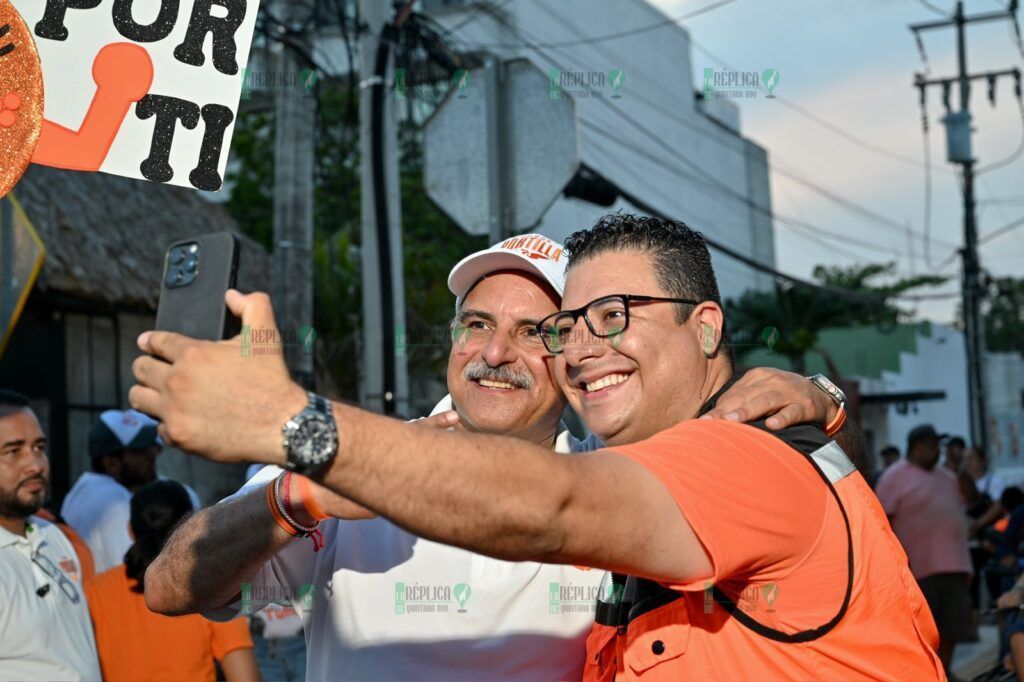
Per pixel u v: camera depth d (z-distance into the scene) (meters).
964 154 22.81
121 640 3.99
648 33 22.95
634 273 2.04
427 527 1.43
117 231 11.15
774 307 25.27
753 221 28.58
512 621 2.52
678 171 22.91
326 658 2.58
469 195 7.00
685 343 2.05
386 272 7.46
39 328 10.20
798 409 1.95
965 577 8.12
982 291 23.78
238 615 2.57
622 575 2.09
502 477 1.43
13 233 5.43
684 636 1.85
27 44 1.63
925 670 1.86
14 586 3.44
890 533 1.94
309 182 7.88
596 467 1.55
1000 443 35.88
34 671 3.45
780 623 1.78
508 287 2.71
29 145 1.64
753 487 1.68
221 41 1.76
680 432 1.74
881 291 34.62
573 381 2.15
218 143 1.76
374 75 7.54
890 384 28.91
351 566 2.57
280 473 2.39
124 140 1.72
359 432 1.37
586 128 19.41
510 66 6.94
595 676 2.17
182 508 4.10
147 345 1.38
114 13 1.71
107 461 5.88
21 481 3.60
